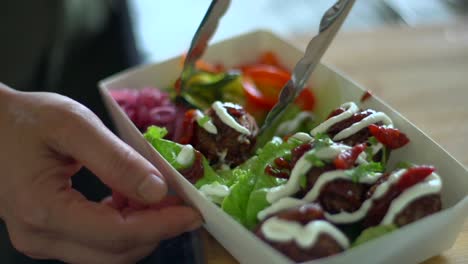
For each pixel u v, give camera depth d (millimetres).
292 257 414
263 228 423
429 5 724
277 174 466
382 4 722
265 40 611
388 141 476
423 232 430
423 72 624
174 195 502
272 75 572
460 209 435
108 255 472
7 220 484
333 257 404
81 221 456
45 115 469
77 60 713
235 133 498
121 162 452
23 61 689
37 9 685
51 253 483
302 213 420
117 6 738
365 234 427
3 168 468
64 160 476
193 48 533
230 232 448
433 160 480
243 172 480
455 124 572
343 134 476
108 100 551
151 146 493
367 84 614
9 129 473
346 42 658
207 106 564
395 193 434
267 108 567
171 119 553
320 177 438
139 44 705
